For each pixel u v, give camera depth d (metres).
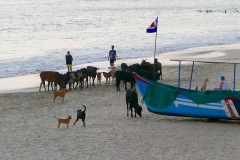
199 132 19.11
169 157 15.67
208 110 21.19
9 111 24.73
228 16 122.19
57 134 19.30
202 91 22.08
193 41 66.38
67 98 27.77
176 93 21.70
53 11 148.88
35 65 45.16
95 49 57.88
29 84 34.34
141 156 15.88
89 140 18.14
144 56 50.59
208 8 163.62
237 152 16.06
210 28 87.88
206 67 39.34
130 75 29.61
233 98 20.61
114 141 17.88
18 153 16.66
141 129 19.78
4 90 31.95
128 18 116.88
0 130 20.39
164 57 48.59
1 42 68.38
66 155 16.25
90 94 28.83
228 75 34.47
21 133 19.70
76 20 110.88
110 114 23.23
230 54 49.25
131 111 22.44
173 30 84.00
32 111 24.56
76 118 22.41
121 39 70.00
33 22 105.56
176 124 20.83
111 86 31.78
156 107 22.12
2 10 152.75
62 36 76.31
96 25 96.94
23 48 60.62
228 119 21.16
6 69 42.81
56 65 44.91
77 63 45.91
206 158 15.46
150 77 30.14
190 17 119.19
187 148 16.70
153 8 165.75
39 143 17.95
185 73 36.56
